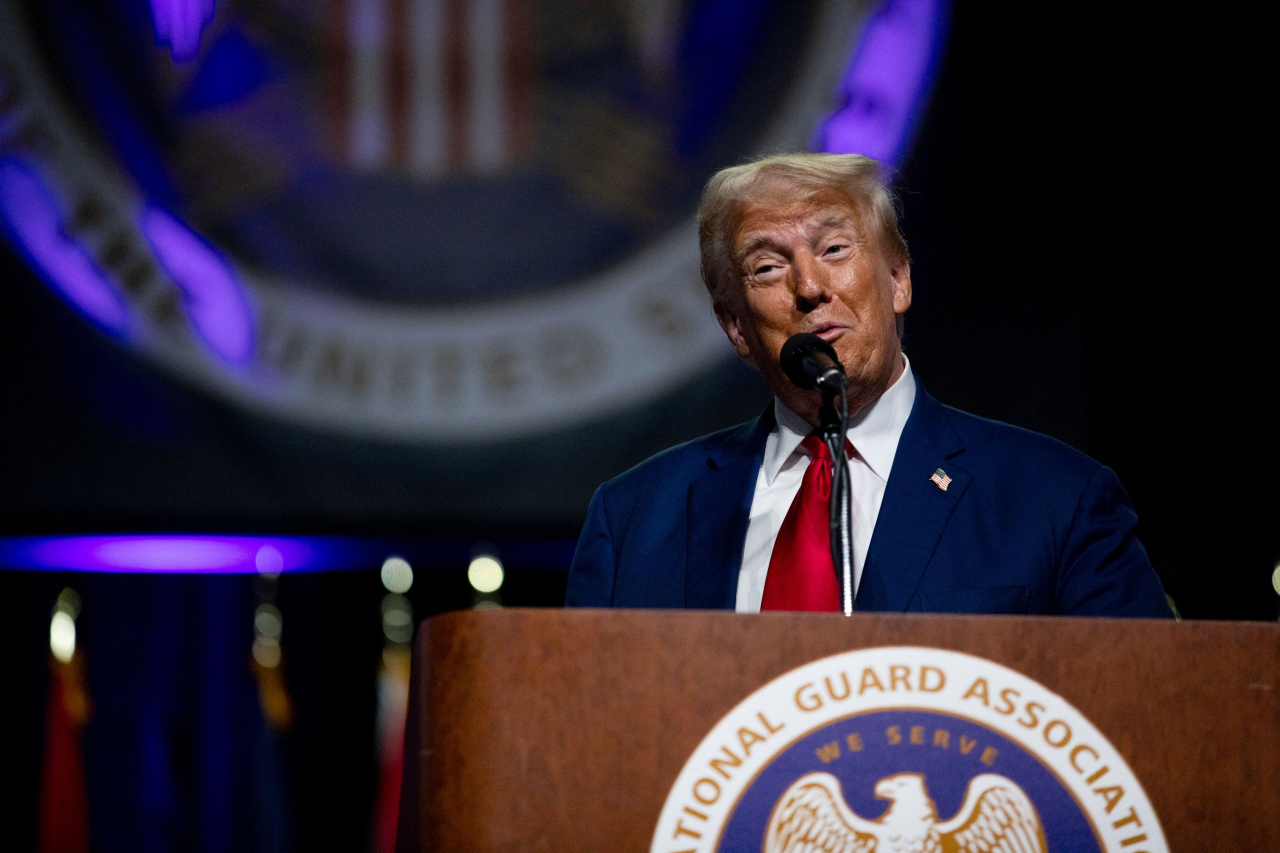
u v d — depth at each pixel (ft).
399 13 52.70
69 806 66.59
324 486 51.88
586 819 12.00
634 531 21.44
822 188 20.18
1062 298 49.44
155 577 69.87
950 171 50.42
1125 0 48.96
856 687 12.20
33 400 51.52
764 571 19.70
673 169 51.72
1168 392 47.34
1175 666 12.23
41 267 51.70
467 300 52.03
